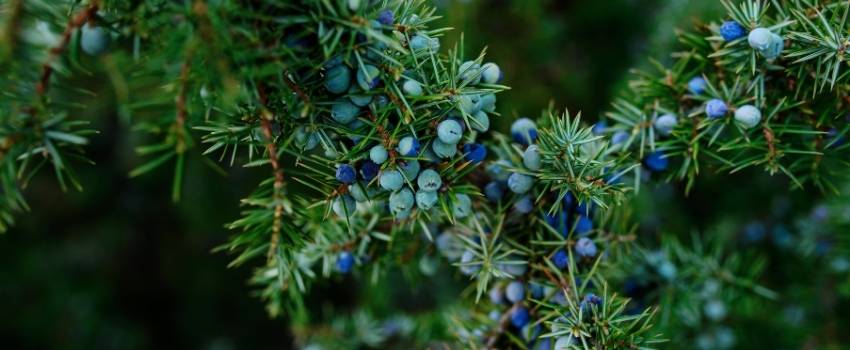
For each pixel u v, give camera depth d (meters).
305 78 0.43
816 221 0.65
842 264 0.62
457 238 0.50
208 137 0.45
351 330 0.61
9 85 0.41
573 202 0.49
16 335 1.30
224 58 0.40
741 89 0.49
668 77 0.50
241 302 1.39
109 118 1.16
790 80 0.48
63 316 1.32
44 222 1.31
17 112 0.41
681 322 0.60
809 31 0.47
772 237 0.77
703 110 0.49
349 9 0.42
